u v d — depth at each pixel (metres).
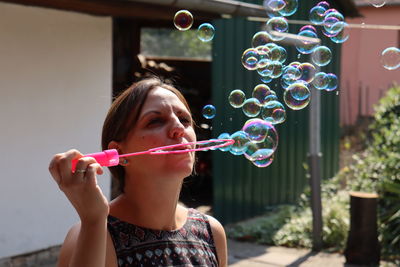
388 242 5.24
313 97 5.30
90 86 4.71
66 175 1.15
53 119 4.44
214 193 6.17
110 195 4.93
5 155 4.12
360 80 12.86
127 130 1.41
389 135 6.43
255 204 6.72
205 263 1.46
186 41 16.05
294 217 6.09
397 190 5.56
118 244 1.37
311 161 5.30
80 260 1.16
